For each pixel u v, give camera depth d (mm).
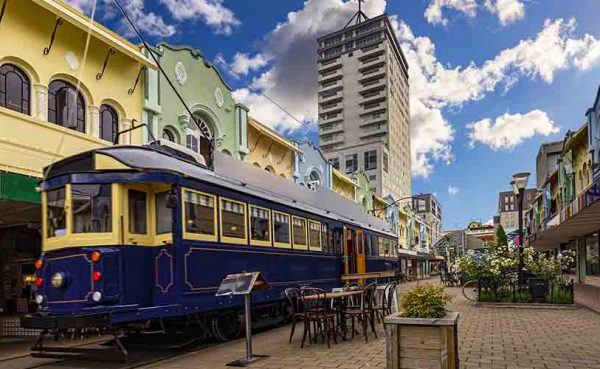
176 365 7902
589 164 20234
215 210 10047
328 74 112625
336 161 78938
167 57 15992
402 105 118438
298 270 13625
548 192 30031
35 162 11523
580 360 7543
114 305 7957
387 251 24062
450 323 5824
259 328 12312
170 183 8844
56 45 12414
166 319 9289
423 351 5926
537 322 12039
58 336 8883
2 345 10656
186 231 9047
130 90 14516
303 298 9422
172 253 8719
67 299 8008
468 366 7145
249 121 20188
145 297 8570
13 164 11016
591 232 24047
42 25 12078
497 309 15188
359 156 77500
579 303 16547
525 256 16875
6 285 13078
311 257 14578
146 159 8984
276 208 12727
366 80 107188
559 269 17047
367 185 37875
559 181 26812
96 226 8227
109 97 13852
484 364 7273
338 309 10070
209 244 9695
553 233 25375
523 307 15469
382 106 104812
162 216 8945
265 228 12070
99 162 8602
